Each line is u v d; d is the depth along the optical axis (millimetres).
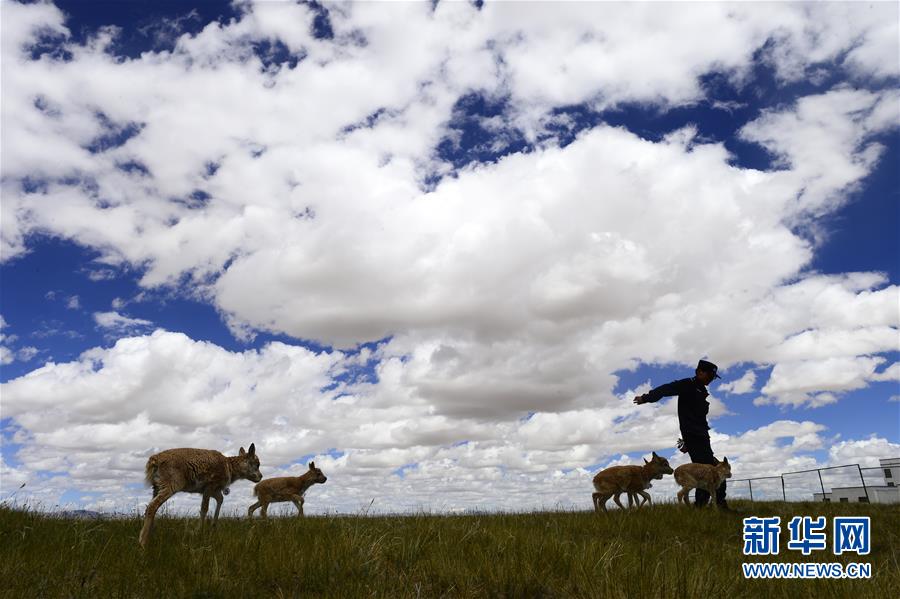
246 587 4898
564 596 4938
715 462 10898
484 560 5664
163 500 7262
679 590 4586
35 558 5652
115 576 5094
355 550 5984
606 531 8531
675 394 11156
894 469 35312
